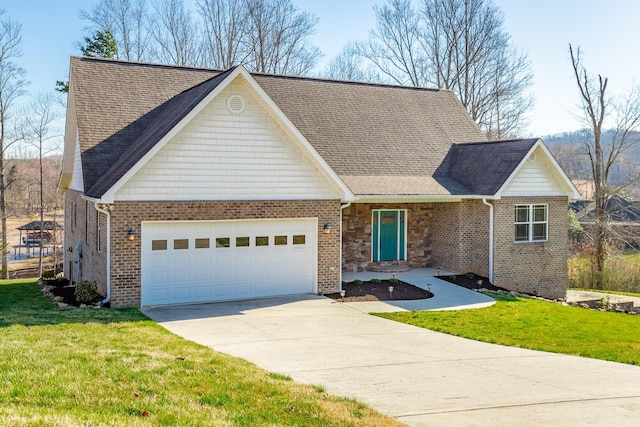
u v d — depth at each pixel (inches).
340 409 298.8
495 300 735.1
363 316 601.9
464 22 1704.0
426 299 714.8
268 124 664.4
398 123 964.6
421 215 920.3
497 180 822.5
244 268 671.1
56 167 2699.3
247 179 657.6
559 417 307.1
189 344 432.5
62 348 382.9
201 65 1814.7
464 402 327.0
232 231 661.3
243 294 672.4
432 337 518.0
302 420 280.2
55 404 271.1
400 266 892.6
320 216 705.0
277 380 344.5
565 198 882.8
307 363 400.2
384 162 868.0
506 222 838.5
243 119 650.8
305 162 689.6
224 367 361.7
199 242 644.1
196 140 628.4
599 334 591.2
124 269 605.0
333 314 605.9
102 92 785.6
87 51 1702.8
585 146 1456.7
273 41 1793.8
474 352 466.3
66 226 1017.5
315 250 708.0
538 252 864.3
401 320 590.9
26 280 1055.6
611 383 388.5
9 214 2333.9
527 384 373.4
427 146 941.2
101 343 410.3
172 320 549.6
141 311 588.4
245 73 631.8
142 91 813.9
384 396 332.2
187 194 627.2
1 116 1688.0
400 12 1755.7
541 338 550.0
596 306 870.4
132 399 287.4
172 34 1823.3
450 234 888.9
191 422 262.5
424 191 808.3
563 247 884.0
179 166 621.6
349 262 870.4
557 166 853.2
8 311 572.7
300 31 1817.2
